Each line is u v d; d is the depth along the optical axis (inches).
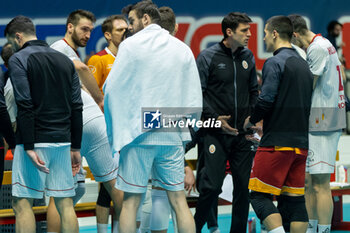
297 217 567.2
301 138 559.5
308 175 653.9
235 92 623.5
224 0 998.4
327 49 622.8
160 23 518.0
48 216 561.9
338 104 639.1
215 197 622.5
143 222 598.9
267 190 559.5
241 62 631.8
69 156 520.4
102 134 576.4
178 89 494.0
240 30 612.1
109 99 489.7
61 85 505.0
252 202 572.1
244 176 623.8
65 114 510.3
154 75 486.3
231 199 676.1
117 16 686.5
